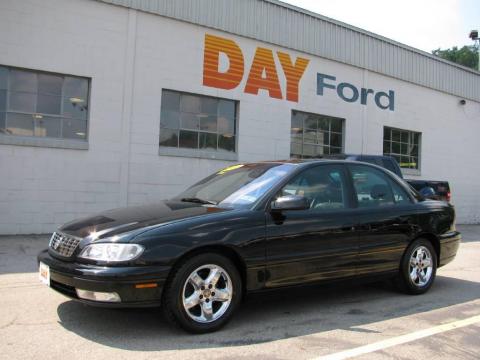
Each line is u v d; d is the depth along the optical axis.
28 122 10.38
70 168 10.66
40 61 10.35
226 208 4.95
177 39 12.15
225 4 12.97
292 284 5.02
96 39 10.98
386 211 5.90
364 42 16.44
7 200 10.02
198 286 4.45
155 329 4.56
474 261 9.36
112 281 4.08
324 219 5.27
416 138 18.59
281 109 14.16
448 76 19.48
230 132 13.25
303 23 14.73
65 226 4.89
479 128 20.88
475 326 4.99
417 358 4.07
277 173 5.36
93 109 10.95
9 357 3.85
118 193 11.23
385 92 17.19
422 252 6.35
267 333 4.59
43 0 10.38
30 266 7.20
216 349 4.13
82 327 4.57
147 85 11.66
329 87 15.46
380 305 5.73
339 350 4.20
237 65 13.23
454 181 19.75
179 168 12.13
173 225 4.43
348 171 5.81
